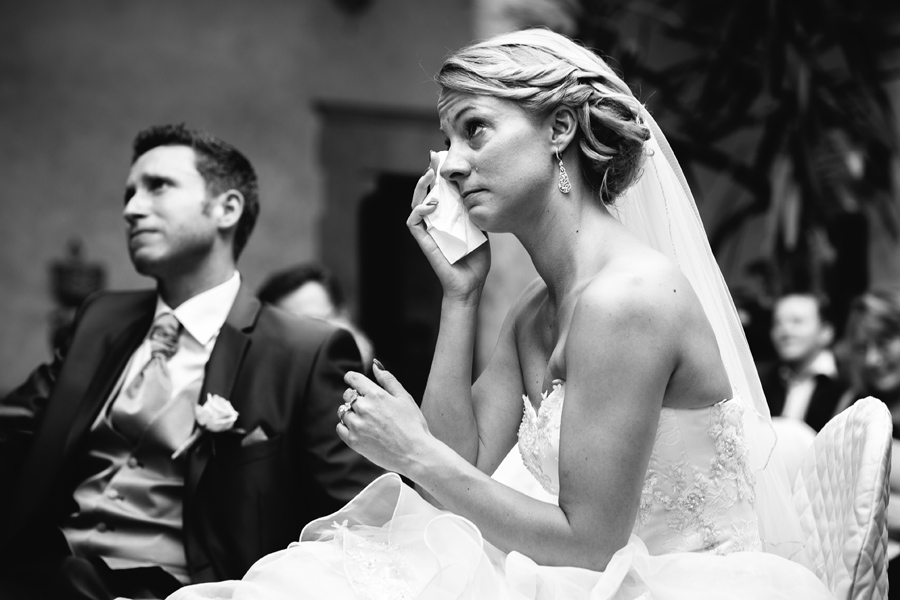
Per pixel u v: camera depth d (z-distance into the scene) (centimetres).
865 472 191
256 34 898
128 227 288
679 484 193
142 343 290
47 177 837
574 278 200
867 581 184
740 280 821
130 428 277
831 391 472
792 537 207
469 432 215
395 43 941
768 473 208
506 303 661
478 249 216
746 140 813
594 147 198
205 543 263
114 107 855
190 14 879
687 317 187
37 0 839
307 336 280
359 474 270
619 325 182
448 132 201
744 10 710
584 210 202
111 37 856
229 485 265
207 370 276
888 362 415
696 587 182
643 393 181
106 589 253
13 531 271
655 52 862
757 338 516
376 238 948
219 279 291
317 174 919
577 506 180
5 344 822
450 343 215
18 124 832
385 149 939
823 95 727
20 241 828
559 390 197
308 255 917
